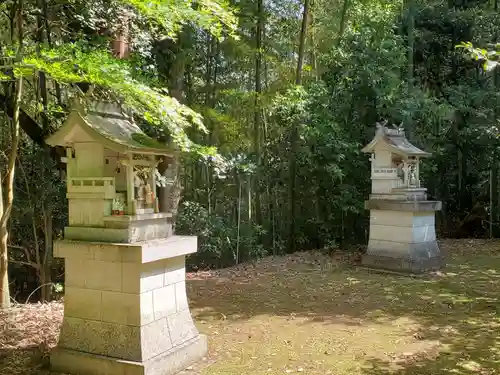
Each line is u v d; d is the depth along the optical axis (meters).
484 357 4.07
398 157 7.80
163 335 3.79
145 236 3.79
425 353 4.19
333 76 10.62
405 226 7.61
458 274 7.50
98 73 4.41
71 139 3.79
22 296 8.28
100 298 3.73
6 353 4.14
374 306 5.82
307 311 5.66
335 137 9.71
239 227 9.63
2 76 4.63
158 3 4.31
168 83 8.14
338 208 10.24
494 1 12.03
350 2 10.88
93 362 3.65
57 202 7.54
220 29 4.81
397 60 10.18
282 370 3.85
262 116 10.55
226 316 5.48
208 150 5.80
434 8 11.88
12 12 6.24
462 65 12.08
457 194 12.11
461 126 11.36
